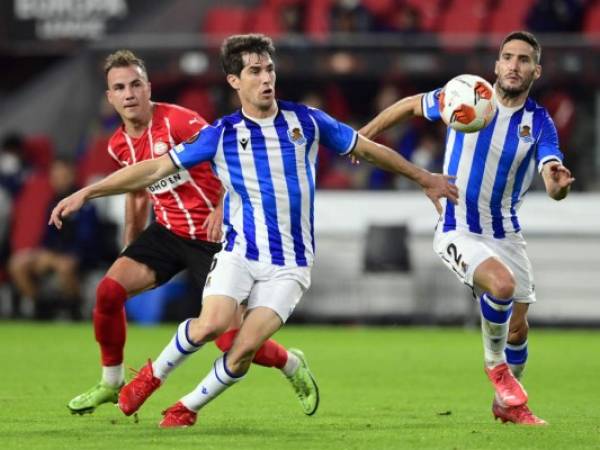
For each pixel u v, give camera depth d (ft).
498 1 209.97
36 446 77.05
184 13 213.25
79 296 210.38
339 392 115.65
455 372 135.74
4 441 79.41
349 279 204.03
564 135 209.77
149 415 95.20
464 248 89.81
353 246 203.31
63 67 220.84
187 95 213.66
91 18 211.82
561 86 210.59
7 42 212.02
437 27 209.26
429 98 90.99
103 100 214.69
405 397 111.34
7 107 222.28
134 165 83.76
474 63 201.87
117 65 94.94
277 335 187.93
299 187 83.97
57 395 110.22
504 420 89.61
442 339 181.68
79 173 214.90
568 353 160.25
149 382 86.38
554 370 138.51
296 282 83.92
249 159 83.71
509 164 91.25
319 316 205.87
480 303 88.48
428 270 202.69
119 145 97.76
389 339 181.37
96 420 91.45
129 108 94.73
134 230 98.94
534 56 90.27
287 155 83.71
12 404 102.73
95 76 216.13
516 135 90.84
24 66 221.66
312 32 211.20
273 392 114.01
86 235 207.21
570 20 208.85
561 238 200.23
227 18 213.05
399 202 202.39
